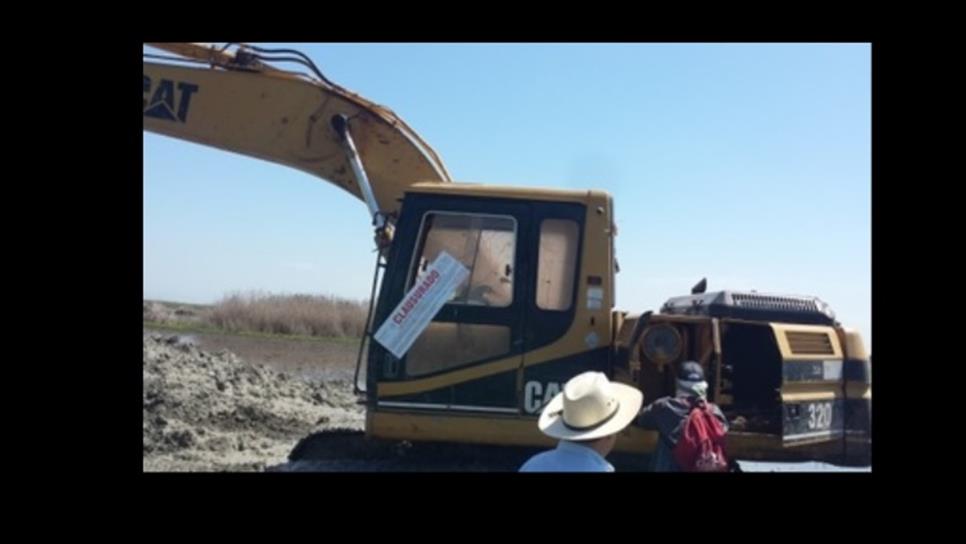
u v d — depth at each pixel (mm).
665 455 5430
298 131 7562
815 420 6250
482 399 5969
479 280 6090
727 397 6148
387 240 6883
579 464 3977
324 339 20594
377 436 6016
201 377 10555
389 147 7594
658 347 5980
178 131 7535
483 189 6148
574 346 5992
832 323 6645
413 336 6016
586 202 6121
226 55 7527
